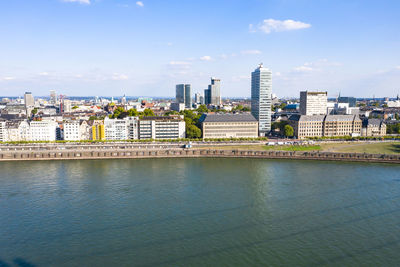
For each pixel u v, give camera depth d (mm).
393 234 141875
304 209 169250
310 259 122375
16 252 127062
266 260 121688
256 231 144375
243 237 139125
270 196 189125
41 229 145750
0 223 151625
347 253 126625
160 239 137125
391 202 179375
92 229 145875
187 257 123625
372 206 173500
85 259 122188
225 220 155625
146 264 119000
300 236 140250
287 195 190875
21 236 139500
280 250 128750
